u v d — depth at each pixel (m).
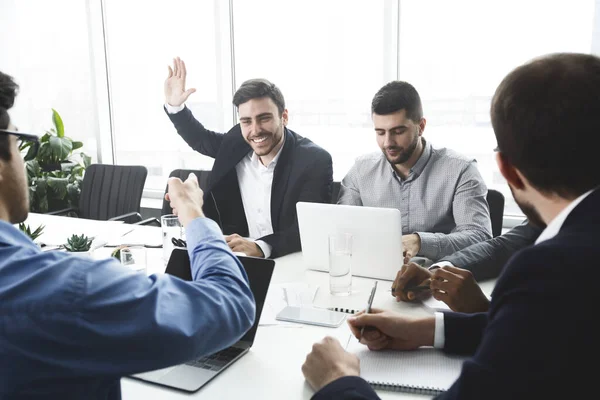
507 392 0.62
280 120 2.41
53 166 4.18
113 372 0.62
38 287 0.59
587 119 0.64
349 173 2.53
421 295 1.56
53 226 2.64
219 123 3.95
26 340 0.57
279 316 1.45
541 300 0.62
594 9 2.74
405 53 3.24
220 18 3.77
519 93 0.68
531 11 2.88
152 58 4.12
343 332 1.35
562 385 0.60
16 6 4.53
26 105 4.63
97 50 4.29
